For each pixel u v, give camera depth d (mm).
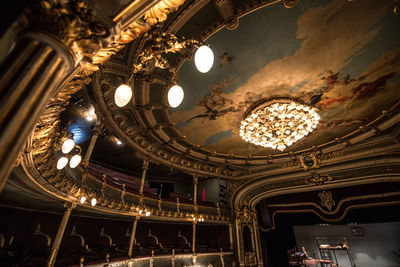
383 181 12172
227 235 15094
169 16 5164
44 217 7086
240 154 13586
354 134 11133
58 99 2766
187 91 8094
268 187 15680
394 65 7043
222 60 6863
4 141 1354
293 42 6309
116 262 7551
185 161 13695
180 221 13391
